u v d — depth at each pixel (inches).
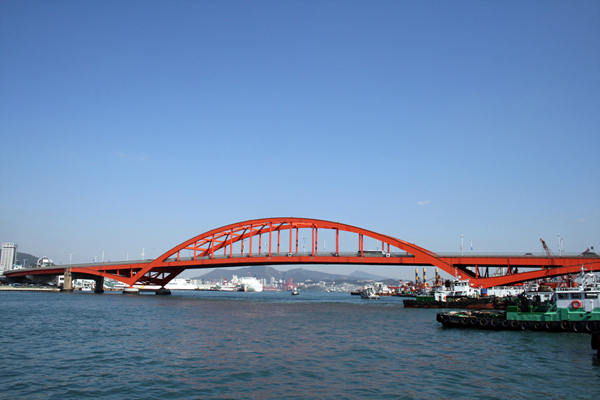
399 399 925.2
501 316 2159.2
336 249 4653.1
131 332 1916.8
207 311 3235.7
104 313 2918.3
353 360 1325.0
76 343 1596.9
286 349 1499.8
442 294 3924.7
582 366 1267.2
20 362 1245.7
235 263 5088.6
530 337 1829.5
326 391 976.3
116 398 909.8
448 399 931.3
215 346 1544.0
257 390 976.9
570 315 1921.8
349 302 5315.0
